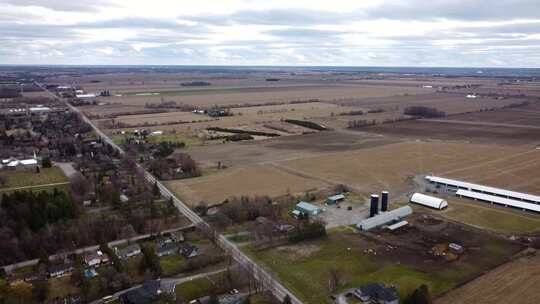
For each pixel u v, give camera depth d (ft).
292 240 376.27
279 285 304.50
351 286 303.89
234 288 301.22
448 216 436.35
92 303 285.43
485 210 454.40
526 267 327.88
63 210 406.62
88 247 366.22
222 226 405.39
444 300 283.79
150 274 316.40
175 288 300.40
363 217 433.48
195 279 312.71
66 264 329.31
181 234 383.65
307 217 423.64
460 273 320.29
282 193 502.79
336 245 369.09
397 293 292.61
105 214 431.43
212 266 333.21
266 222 406.82
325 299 287.07
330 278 313.73
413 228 405.39
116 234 385.70
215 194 499.92
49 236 363.76
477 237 385.09
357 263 336.90
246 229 402.72
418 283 306.35
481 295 289.53
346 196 496.64
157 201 473.26
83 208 448.65
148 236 385.91
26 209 386.11
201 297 289.94
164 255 351.67
